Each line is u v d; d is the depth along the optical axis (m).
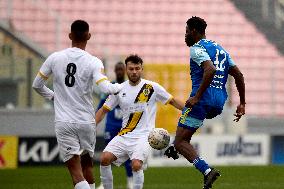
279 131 68.00
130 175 40.41
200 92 27.53
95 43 78.19
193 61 28.66
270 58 80.75
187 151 28.83
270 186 42.97
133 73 31.77
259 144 62.62
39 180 47.16
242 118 66.94
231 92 67.00
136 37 81.06
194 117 28.73
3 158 58.59
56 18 76.81
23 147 59.16
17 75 63.62
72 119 25.84
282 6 82.88
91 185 28.14
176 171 55.12
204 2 84.06
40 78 26.31
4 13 74.12
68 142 26.03
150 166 60.53
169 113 65.75
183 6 83.56
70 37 26.44
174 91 66.62
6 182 45.78
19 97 63.75
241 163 62.19
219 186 42.78
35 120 63.56
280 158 63.56
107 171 31.31
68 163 26.31
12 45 65.38
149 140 29.27
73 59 25.94
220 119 66.81
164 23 82.31
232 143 62.03
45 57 67.06
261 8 83.25
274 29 82.44
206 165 28.41
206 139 61.47
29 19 77.50
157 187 42.59
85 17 81.62
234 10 83.50
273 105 74.44
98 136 60.69
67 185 43.62
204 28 29.30
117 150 31.41
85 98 26.02
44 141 59.53
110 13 82.19
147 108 31.95
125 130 31.70
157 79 66.50
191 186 43.19
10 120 63.19
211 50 28.69
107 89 25.12
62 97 26.06
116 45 80.38
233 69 29.66
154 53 80.31
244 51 81.12
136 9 82.75
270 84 76.00
